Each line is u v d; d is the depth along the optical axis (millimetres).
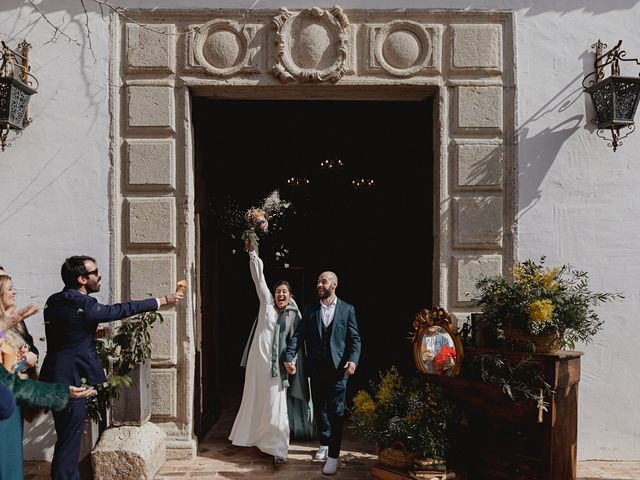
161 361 4684
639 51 4734
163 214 4715
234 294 8008
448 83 4766
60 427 3621
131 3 4730
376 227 8320
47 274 4672
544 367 3680
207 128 5426
